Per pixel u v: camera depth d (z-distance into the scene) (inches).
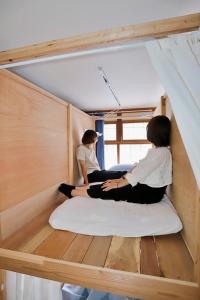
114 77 71.5
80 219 49.2
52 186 73.0
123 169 120.0
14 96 50.4
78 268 35.3
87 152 105.0
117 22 39.3
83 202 58.0
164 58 28.5
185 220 43.2
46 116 69.4
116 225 46.3
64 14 36.6
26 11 35.6
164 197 63.0
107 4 34.2
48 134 70.8
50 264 36.8
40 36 43.8
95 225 47.1
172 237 45.3
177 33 28.4
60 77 70.4
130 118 139.6
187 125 27.5
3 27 40.2
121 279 33.4
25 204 54.9
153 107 126.0
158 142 58.5
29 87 57.7
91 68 62.6
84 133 108.1
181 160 47.3
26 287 50.3
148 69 64.3
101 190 61.1
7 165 47.7
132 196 57.2
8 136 48.1
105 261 36.6
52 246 41.9
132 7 35.1
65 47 31.7
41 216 60.7
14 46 47.6
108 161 149.0
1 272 43.4
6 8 34.9
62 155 83.5
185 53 27.6
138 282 32.6
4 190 46.4
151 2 33.8
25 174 55.4
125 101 110.2
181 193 47.3
